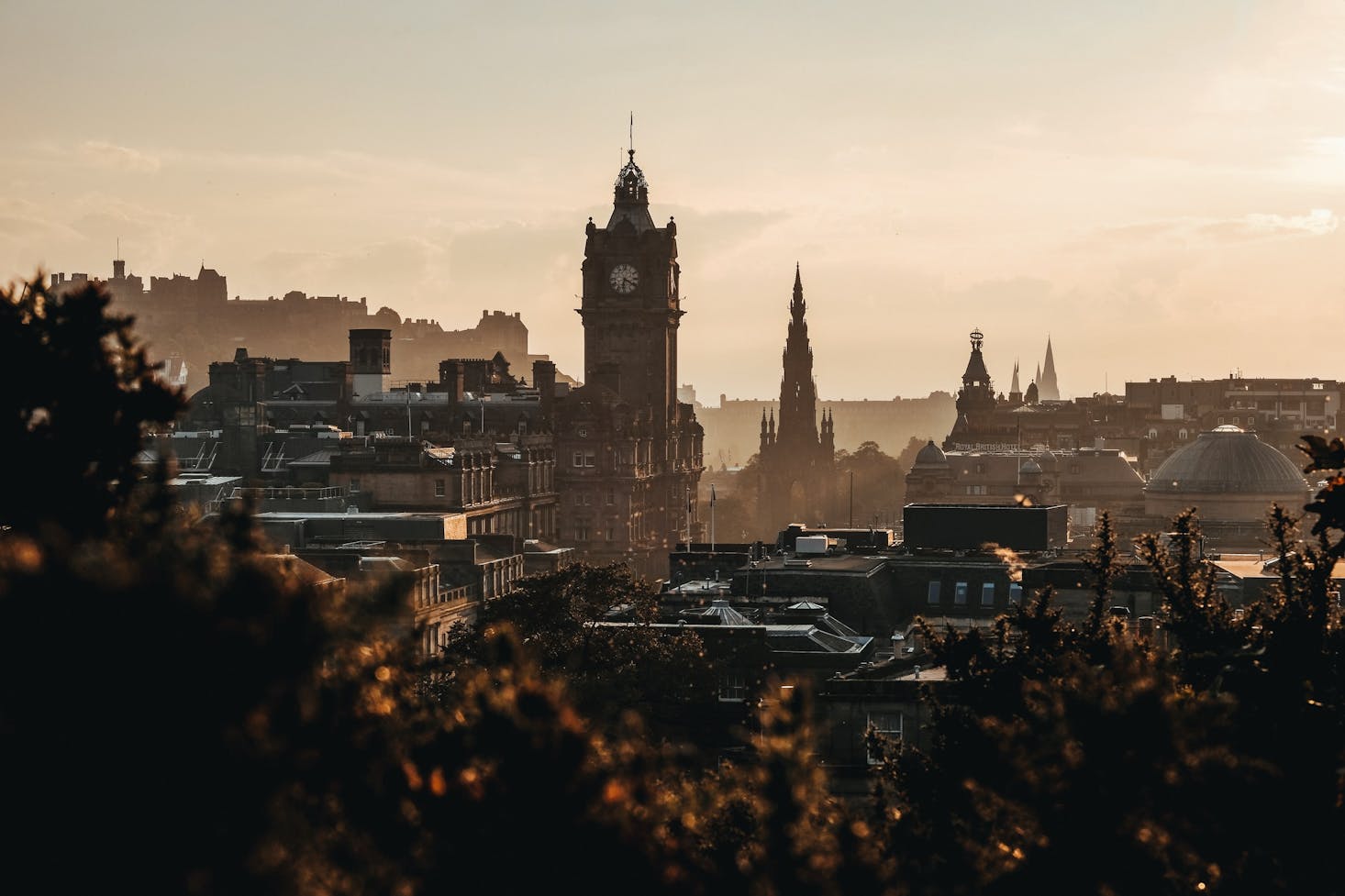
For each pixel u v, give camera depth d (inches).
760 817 1961.1
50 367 2158.0
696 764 4116.6
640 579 7869.1
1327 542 2630.4
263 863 1427.2
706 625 6146.7
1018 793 2145.7
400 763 1697.8
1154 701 2047.2
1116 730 2031.3
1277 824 2143.2
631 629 5718.5
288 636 1480.1
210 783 1422.2
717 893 1791.3
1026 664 2997.0
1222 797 2110.0
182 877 1398.9
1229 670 2655.0
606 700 5206.7
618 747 1961.1
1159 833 2053.4
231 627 1454.2
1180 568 3090.6
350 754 1609.3
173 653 1424.7
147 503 2114.9
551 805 1631.4
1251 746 2337.6
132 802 1401.3
